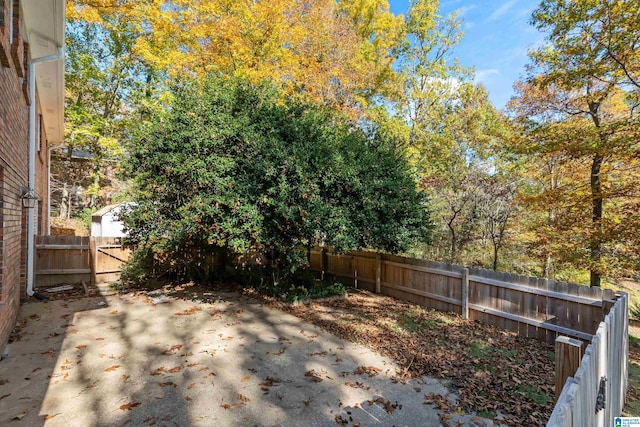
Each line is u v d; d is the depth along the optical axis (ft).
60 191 66.59
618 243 26.73
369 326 19.07
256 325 18.72
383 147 27.27
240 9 37.17
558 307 16.93
